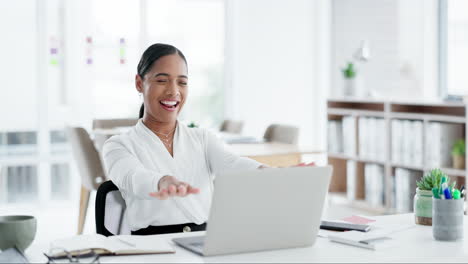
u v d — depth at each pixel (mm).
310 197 1665
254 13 6938
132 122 5289
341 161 6266
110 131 4781
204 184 2262
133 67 6379
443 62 6199
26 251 1673
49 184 6113
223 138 4613
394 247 1709
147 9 6418
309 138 7289
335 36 7219
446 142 4973
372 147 5656
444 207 1776
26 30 5949
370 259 1585
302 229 1688
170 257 1595
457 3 6008
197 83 6766
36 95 6027
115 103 6344
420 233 1878
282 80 7113
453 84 6105
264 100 7035
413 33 6266
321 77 7266
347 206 5945
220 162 2293
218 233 1591
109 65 6293
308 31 7211
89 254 1587
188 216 2145
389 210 5484
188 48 6680
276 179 1608
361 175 5922
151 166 2164
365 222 2027
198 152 2275
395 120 5375
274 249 1679
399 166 5527
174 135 2262
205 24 6727
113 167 2115
